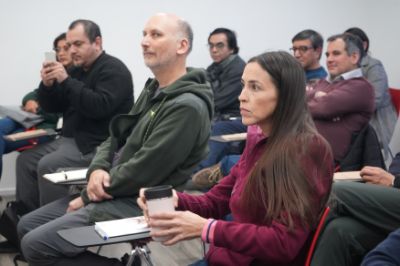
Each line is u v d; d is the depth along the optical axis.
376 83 3.48
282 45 4.79
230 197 1.57
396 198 1.69
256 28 4.69
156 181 1.88
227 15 4.60
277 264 1.31
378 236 1.69
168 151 1.85
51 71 2.89
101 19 4.29
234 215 1.40
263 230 1.23
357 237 1.66
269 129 1.38
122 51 4.38
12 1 4.05
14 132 3.55
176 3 4.45
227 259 1.40
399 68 5.00
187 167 1.94
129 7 4.33
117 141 2.19
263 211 1.30
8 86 4.15
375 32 4.96
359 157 2.44
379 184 1.96
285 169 1.24
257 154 1.40
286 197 1.22
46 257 1.85
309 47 3.45
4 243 2.95
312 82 3.16
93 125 2.96
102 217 1.89
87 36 2.97
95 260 1.86
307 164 1.24
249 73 1.34
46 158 2.93
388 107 3.50
